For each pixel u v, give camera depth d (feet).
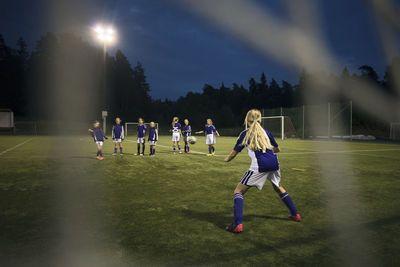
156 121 212.64
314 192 16.65
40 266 7.73
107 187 17.87
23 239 9.57
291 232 10.28
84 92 202.80
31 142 66.49
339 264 7.90
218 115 191.52
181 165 27.91
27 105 202.28
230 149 48.60
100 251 8.66
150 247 8.95
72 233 10.12
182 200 14.73
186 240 9.50
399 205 13.92
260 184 10.68
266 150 10.75
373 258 8.30
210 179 20.65
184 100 222.69
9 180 20.11
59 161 30.86
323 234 10.12
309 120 98.43
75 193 16.24
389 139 95.14
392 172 24.00
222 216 12.10
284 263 7.93
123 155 37.83
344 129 91.91
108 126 156.66
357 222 11.41
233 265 7.79
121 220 11.55
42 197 15.29
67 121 181.98
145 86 263.29
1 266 7.70
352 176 22.04
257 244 9.20
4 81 201.67
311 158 34.73
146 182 19.51
